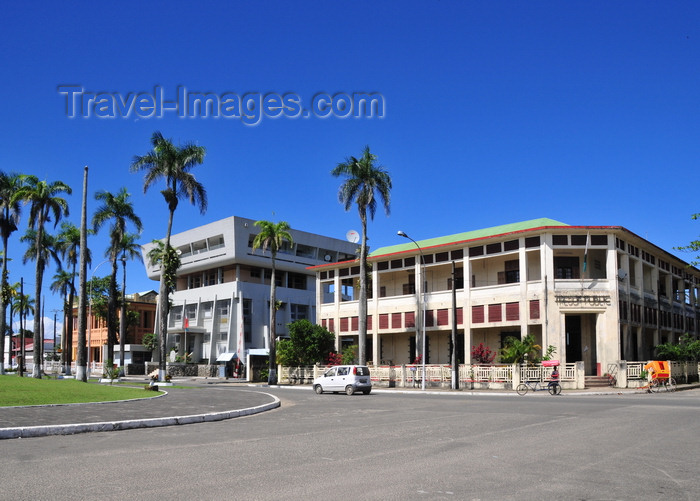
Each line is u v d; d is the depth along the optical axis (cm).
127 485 804
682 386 3712
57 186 5078
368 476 876
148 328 8894
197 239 7325
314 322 7550
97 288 7919
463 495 764
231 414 1841
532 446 1184
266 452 1098
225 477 862
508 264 4516
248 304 7000
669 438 1304
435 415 1902
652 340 4778
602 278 4284
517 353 3753
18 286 7800
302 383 4991
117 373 5325
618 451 1121
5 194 5381
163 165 4634
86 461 991
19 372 5669
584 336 4212
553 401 2617
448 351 4816
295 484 818
